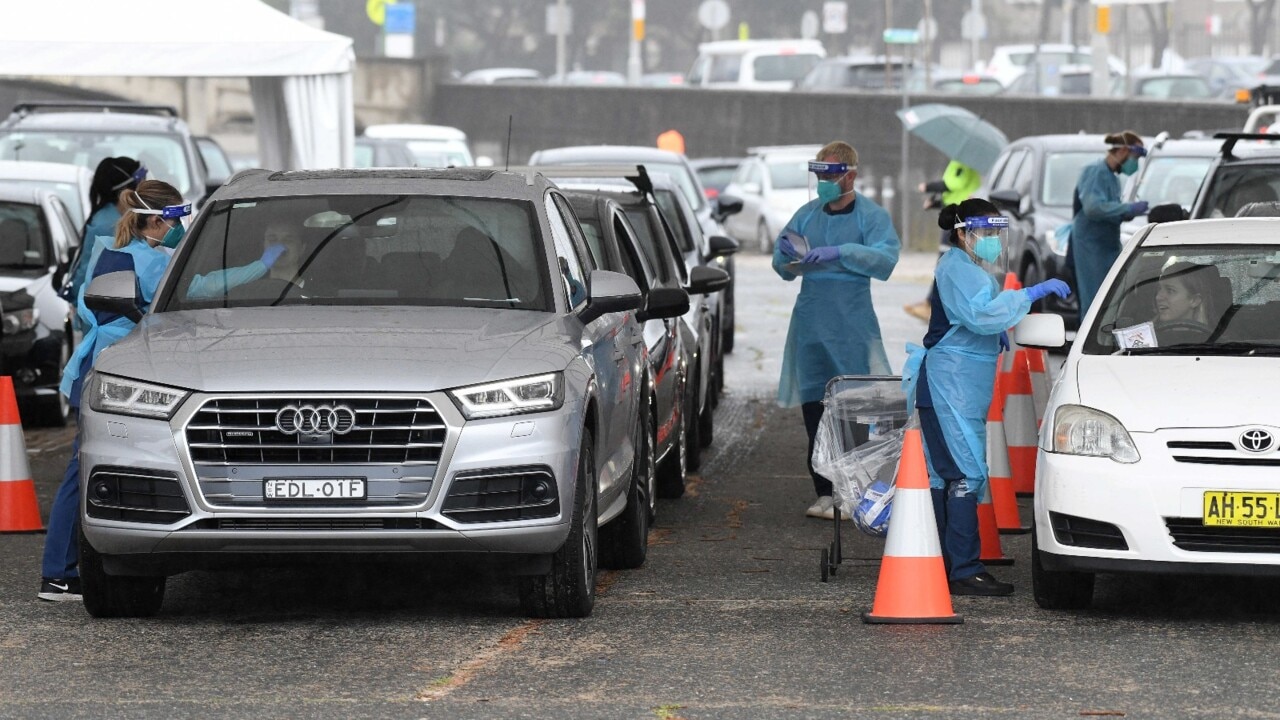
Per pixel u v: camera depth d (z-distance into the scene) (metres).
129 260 26.20
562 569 23.23
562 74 186.50
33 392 43.34
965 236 25.14
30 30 42.00
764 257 110.06
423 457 22.16
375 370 22.30
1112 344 25.44
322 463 22.05
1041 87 144.38
